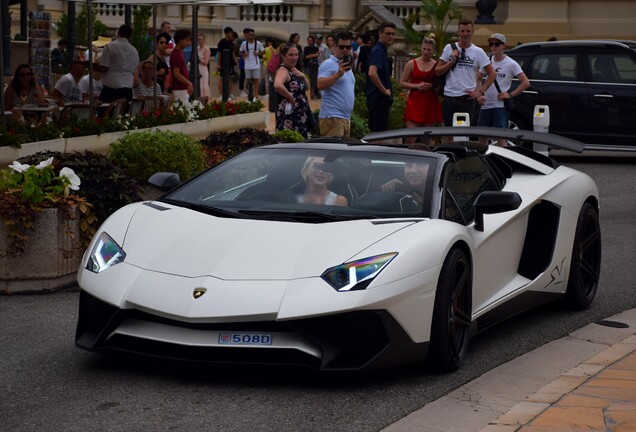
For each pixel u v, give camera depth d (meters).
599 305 7.83
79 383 5.42
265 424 4.83
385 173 6.25
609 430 4.64
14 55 22.62
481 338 6.75
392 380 5.58
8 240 7.53
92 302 5.57
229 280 5.29
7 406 5.05
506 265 6.80
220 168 6.55
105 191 8.04
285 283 5.25
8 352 6.04
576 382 5.56
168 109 14.24
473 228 6.34
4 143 10.15
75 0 13.83
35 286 7.64
